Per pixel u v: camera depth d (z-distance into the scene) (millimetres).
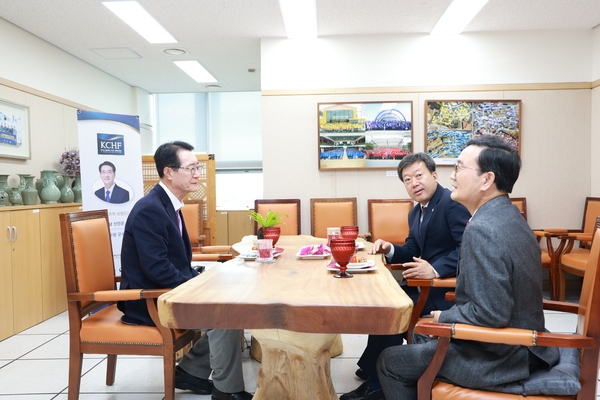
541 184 4852
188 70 5945
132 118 3982
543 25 4629
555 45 4777
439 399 1341
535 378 1317
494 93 4840
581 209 4836
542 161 4840
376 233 4680
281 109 4957
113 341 1903
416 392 1479
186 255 2291
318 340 1647
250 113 7340
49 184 4184
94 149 3771
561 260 4027
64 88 5012
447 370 1359
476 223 1342
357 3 4000
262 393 1805
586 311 1300
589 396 1262
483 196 1459
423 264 2043
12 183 4094
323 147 4941
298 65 4918
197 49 5117
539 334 1248
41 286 3738
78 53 5129
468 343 1395
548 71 4797
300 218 4855
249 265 1902
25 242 3543
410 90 4875
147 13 4117
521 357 1329
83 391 2361
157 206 2061
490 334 1260
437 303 2184
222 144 7418
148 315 1957
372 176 4973
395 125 4898
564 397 1278
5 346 3123
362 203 4988
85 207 3736
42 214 3773
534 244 1365
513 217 1366
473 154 1461
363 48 4883
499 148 1432
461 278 1400
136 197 3998
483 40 4820
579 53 4773
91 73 5613
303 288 1435
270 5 3996
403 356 1456
